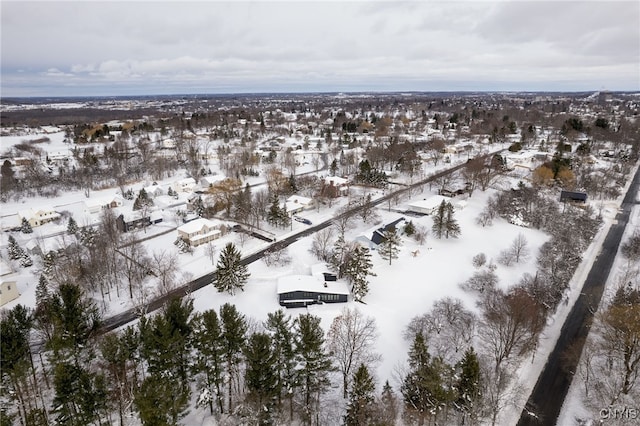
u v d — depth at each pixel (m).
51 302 50.25
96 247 75.62
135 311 62.16
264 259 78.25
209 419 42.59
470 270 74.75
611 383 46.62
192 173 151.00
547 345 54.66
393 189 125.94
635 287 65.06
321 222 102.19
